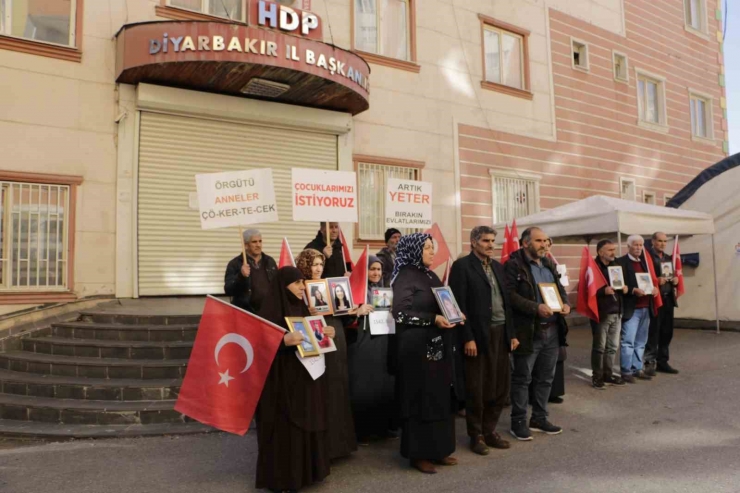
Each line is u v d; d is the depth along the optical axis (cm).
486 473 465
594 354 754
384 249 710
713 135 1952
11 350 744
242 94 991
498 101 1356
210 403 425
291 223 1059
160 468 484
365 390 547
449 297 487
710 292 1221
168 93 931
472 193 1291
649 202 1706
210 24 859
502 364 530
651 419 616
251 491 434
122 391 637
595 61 1587
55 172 861
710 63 1978
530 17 1446
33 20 873
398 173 1194
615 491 422
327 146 1105
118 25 919
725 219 1209
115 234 903
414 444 467
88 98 892
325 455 439
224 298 979
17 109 840
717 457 495
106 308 834
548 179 1437
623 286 751
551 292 556
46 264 851
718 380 782
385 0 1209
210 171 984
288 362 431
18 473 472
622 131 1636
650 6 1772
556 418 624
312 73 917
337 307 483
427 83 1241
